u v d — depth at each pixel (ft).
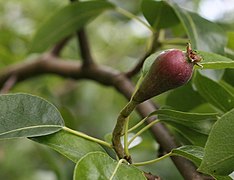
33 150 3.48
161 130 2.01
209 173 1.70
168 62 1.67
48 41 2.52
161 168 3.14
